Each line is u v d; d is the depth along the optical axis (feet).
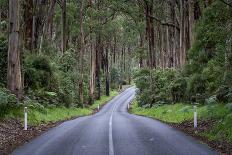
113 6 156.15
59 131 55.67
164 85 130.11
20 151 37.32
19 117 62.49
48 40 152.46
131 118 86.74
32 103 77.00
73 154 34.94
